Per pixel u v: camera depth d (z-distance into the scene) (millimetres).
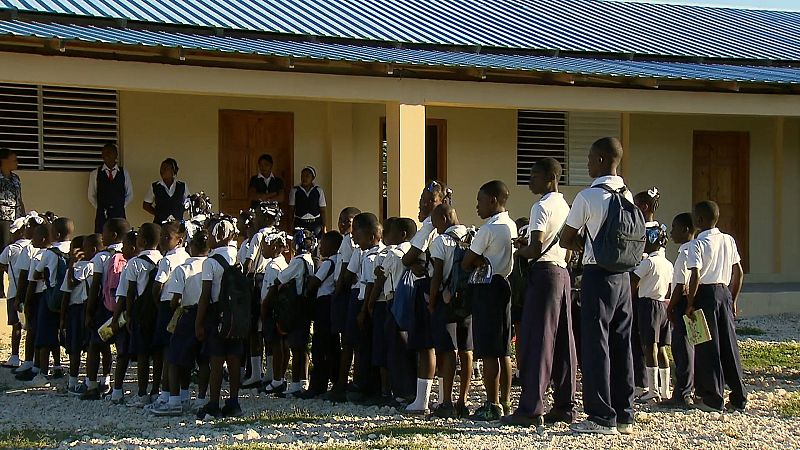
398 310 8227
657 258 8789
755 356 11188
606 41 16469
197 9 14273
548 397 9078
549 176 7570
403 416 8188
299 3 15828
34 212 12070
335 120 15352
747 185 17703
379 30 14898
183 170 14641
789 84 14172
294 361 9266
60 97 14031
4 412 8477
